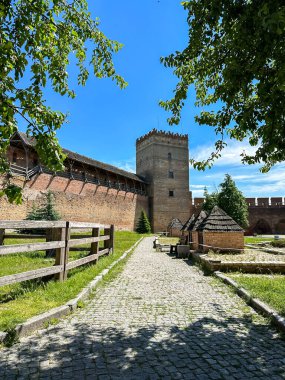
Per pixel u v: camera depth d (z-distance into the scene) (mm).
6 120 3174
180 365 2973
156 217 55406
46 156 3447
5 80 3141
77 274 7270
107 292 6289
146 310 4945
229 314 4730
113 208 44719
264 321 4367
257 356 3197
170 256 14781
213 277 8273
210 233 13164
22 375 2734
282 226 59062
